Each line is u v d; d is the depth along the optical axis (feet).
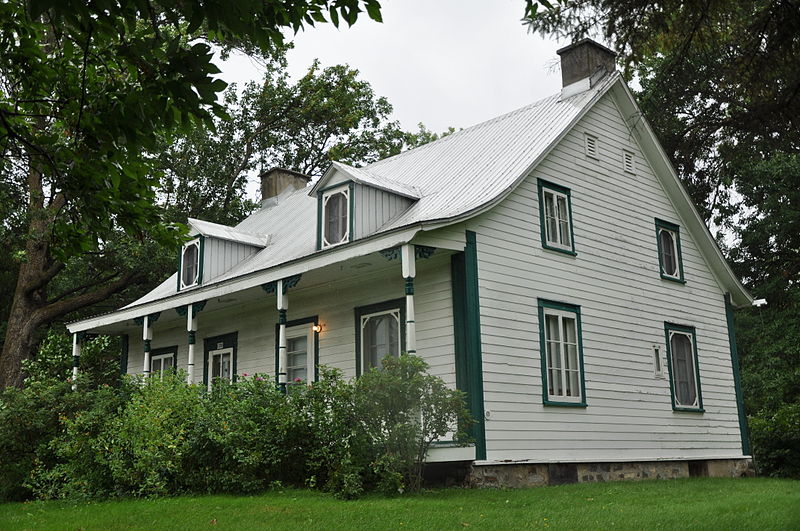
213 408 41.63
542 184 50.19
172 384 43.98
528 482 43.42
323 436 39.14
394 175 60.03
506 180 47.21
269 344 59.16
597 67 57.52
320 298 55.01
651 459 52.08
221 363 64.08
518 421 43.88
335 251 45.24
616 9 32.53
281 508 32.37
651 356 55.06
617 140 57.88
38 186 82.94
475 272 43.91
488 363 43.19
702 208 79.61
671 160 62.34
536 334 46.70
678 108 58.18
